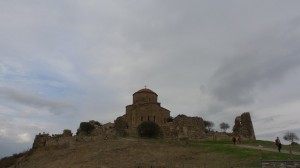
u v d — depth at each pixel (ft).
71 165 197.57
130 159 196.95
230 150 199.82
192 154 204.64
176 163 180.75
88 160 202.90
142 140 257.34
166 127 297.12
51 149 263.70
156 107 319.68
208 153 202.49
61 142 271.08
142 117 315.99
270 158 154.61
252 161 155.94
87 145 249.14
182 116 312.09
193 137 291.79
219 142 265.13
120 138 271.90
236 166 150.20
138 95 343.67
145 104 319.88
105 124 327.47
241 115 320.70
